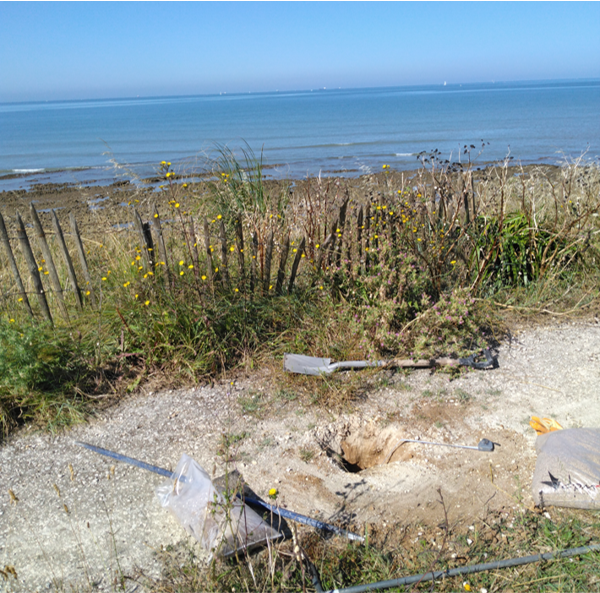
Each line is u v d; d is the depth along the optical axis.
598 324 5.08
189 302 4.65
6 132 50.81
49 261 4.70
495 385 4.16
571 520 2.82
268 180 15.12
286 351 4.57
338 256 5.23
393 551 2.71
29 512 3.01
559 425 3.56
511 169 13.88
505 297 5.54
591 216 6.19
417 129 38.94
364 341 4.39
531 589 2.44
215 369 4.34
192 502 2.86
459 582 2.50
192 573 2.54
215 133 41.44
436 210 5.60
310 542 2.75
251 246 5.33
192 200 7.59
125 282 5.09
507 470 3.25
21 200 15.73
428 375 4.31
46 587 2.54
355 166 21.11
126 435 3.65
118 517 2.95
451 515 2.93
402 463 3.39
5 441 3.62
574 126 36.09
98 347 4.39
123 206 13.03
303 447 3.50
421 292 5.04
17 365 3.82
